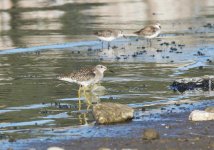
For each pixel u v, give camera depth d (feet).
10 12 140.15
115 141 47.78
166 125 52.60
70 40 101.35
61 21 124.67
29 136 50.65
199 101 62.28
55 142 48.29
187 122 53.42
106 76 74.54
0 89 67.82
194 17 129.18
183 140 47.11
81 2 158.10
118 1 159.84
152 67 79.71
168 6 150.20
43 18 129.59
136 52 90.94
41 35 106.83
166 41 100.48
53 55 88.58
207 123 52.75
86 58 86.22
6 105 61.36
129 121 54.80
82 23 121.39
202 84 68.64
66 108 60.29
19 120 56.08
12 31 112.27
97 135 50.16
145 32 98.94
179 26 116.47
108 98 64.03
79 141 48.24
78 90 67.72
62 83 70.90
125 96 64.75
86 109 59.82
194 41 99.40
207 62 82.84
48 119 56.34
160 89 67.77
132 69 78.43
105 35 96.43
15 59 85.71
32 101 62.85
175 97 64.13
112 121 54.60
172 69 78.23
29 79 72.84
